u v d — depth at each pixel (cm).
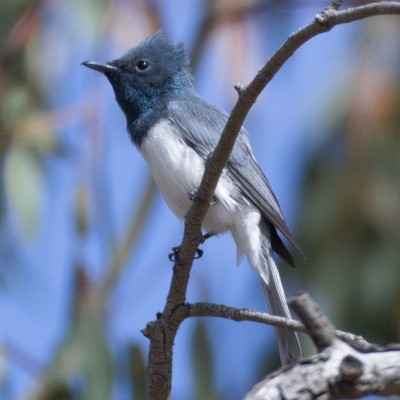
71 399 1057
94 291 1139
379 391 462
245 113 671
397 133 1138
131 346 1081
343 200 1123
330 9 599
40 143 1140
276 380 468
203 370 1073
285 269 1136
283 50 622
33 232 1088
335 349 471
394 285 1102
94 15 1213
